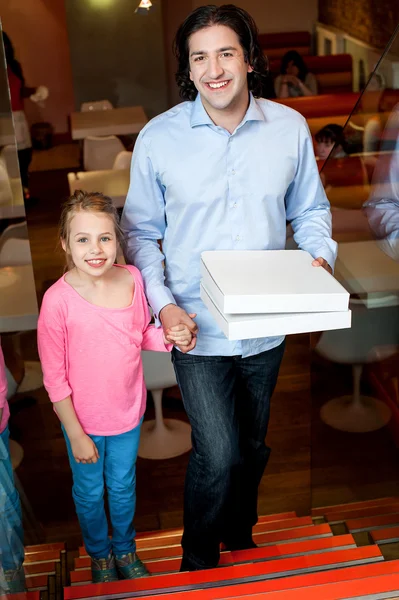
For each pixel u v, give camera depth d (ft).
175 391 13.08
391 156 7.50
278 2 30.22
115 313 6.88
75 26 28.12
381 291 8.04
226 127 6.79
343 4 28.09
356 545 8.73
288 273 6.56
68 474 10.36
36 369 9.62
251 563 8.11
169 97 29.53
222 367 7.40
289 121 7.01
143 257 7.23
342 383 9.18
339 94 24.80
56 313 6.76
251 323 6.06
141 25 28.45
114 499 7.87
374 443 8.61
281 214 7.26
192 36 6.36
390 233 7.65
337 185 8.48
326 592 5.91
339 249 8.70
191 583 7.38
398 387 8.00
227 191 6.95
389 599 5.83
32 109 28.50
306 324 6.15
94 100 29.17
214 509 7.53
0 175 8.75
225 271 6.54
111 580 8.01
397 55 7.36
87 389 7.11
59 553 9.02
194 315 6.91
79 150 25.84
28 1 27.86
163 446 11.90
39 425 9.88
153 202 7.22
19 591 6.75
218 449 7.27
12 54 25.50
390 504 8.30
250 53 6.55
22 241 9.16
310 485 11.19
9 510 7.04
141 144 6.95
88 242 6.55
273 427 12.42
